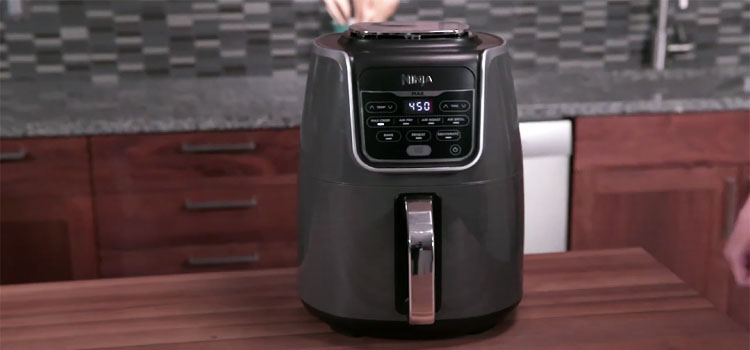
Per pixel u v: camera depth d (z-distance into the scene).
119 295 1.08
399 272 0.93
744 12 2.84
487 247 0.94
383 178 0.90
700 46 2.86
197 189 2.28
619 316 1.01
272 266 2.36
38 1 2.65
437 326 0.95
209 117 2.24
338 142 0.91
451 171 0.91
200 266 2.34
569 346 0.94
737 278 0.94
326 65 0.91
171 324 1.00
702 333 0.96
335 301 0.96
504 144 0.93
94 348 0.94
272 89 2.60
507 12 2.78
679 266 2.44
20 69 2.70
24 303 1.06
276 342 0.96
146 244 2.30
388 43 0.90
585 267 1.16
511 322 1.00
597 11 2.80
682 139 2.35
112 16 2.68
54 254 2.29
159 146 2.23
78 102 2.44
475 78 0.90
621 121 2.33
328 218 0.94
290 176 2.29
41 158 2.21
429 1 2.74
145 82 2.71
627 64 2.86
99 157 2.23
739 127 2.36
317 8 2.72
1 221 2.24
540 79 2.70
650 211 2.39
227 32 2.72
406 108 0.89
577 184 2.35
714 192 2.40
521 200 0.96
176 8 2.69
